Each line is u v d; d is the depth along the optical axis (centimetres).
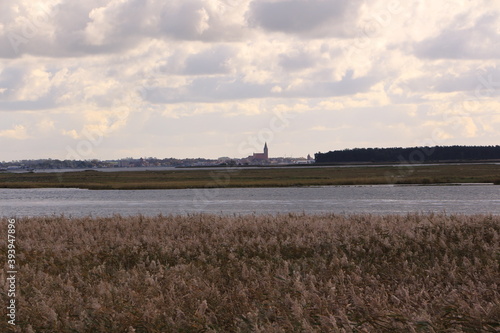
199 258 1588
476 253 1641
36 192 11712
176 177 17112
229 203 6969
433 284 1205
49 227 2334
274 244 1819
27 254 1755
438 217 2350
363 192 9088
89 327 965
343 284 1158
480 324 853
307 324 846
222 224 2333
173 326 928
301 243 1802
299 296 1070
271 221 2322
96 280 1327
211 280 1300
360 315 937
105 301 1080
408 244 1812
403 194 8412
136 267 1553
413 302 992
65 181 16162
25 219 2730
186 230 2212
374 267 1388
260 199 7750
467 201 6750
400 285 1177
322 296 1041
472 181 11562
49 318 977
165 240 1930
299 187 11462
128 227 2323
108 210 6100
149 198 8700
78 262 1622
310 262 1539
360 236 1875
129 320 969
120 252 1772
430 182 11719
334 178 14100
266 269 1352
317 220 2350
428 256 1608
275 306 994
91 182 15200
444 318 903
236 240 1886
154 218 2669
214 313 991
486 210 5331
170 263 1634
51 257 1692
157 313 992
